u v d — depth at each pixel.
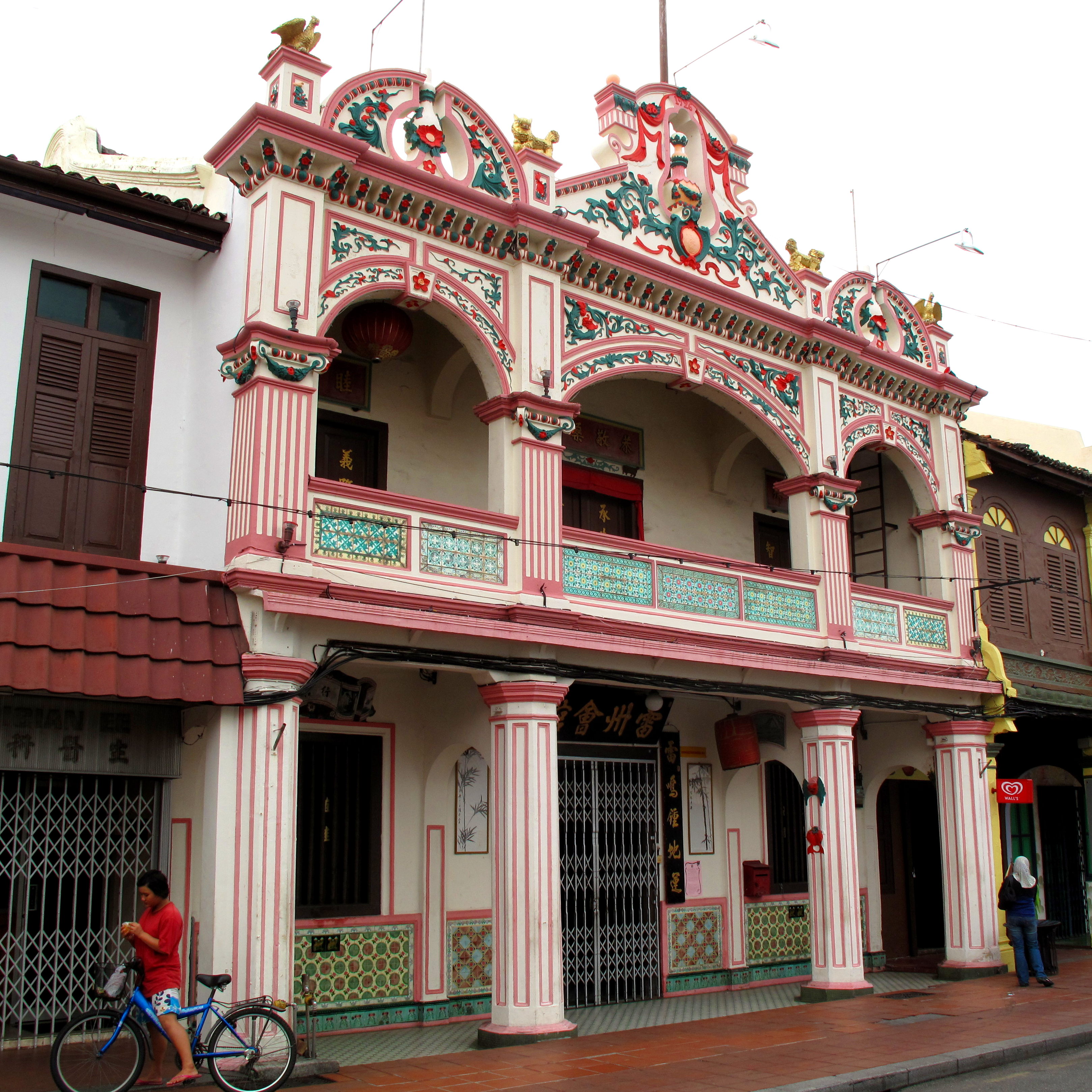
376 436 12.35
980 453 16.95
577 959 12.94
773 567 14.62
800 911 15.59
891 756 16.06
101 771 8.79
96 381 10.38
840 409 14.62
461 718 11.76
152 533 10.41
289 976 8.91
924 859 17.61
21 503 9.77
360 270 10.41
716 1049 9.95
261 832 8.92
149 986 7.70
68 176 9.89
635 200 12.88
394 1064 9.40
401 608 9.88
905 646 14.77
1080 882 18.77
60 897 8.62
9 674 8.06
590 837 13.27
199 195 11.63
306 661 9.33
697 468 15.59
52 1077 7.42
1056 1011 11.70
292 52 10.12
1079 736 18.77
